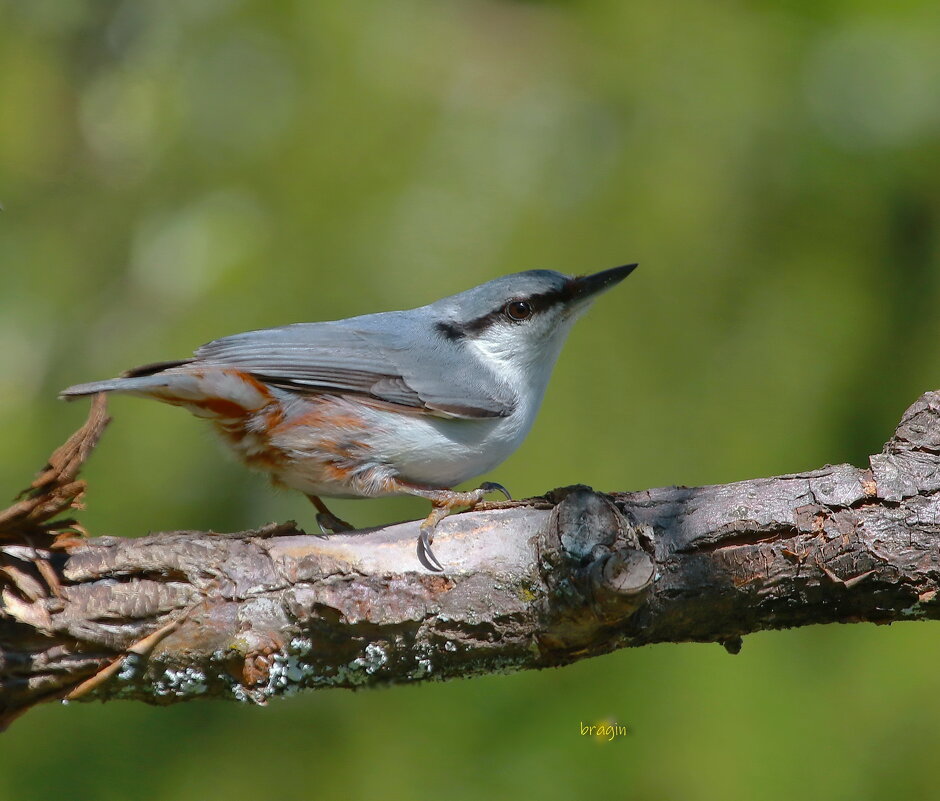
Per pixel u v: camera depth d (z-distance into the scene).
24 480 10.21
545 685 8.97
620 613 5.45
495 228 10.67
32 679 5.55
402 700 9.10
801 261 10.38
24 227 11.88
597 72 11.43
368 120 11.24
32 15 12.88
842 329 10.09
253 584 5.67
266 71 11.74
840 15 11.31
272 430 7.14
